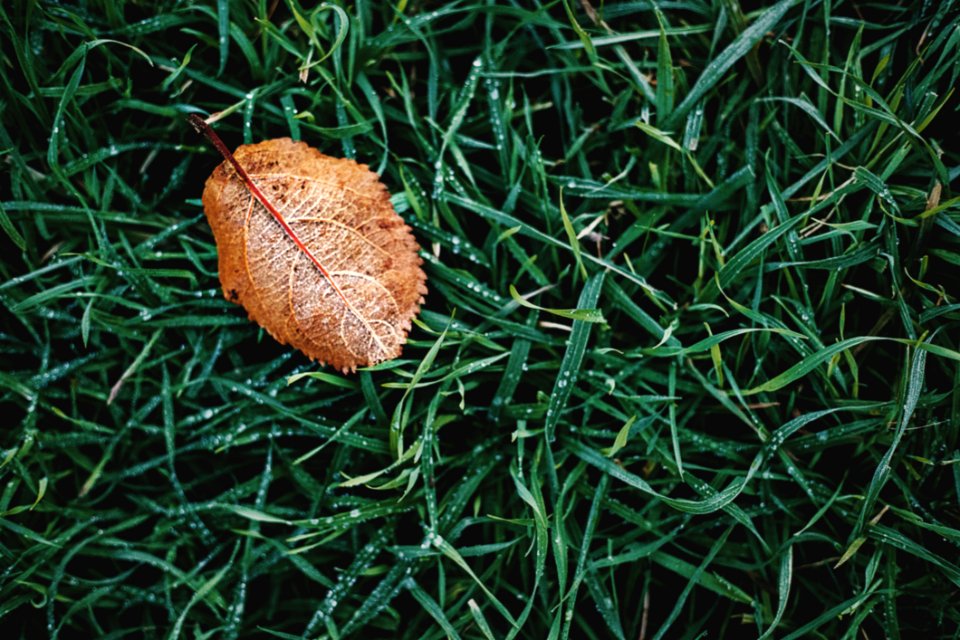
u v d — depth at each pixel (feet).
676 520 1.00
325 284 0.95
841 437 0.99
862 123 0.99
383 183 1.00
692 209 1.00
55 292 0.98
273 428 1.00
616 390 1.00
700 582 0.99
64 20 1.00
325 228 0.95
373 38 0.99
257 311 0.96
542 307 1.00
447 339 0.99
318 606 1.01
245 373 1.01
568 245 1.00
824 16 0.99
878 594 0.98
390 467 0.97
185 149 1.00
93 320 1.01
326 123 1.01
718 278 0.98
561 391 0.98
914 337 0.96
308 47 1.00
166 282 1.01
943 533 0.95
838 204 0.99
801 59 0.97
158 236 1.00
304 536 0.97
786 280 1.01
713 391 0.98
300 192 0.95
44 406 1.00
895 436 0.95
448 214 0.99
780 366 1.01
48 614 0.98
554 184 1.01
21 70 1.00
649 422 0.98
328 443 1.01
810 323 0.98
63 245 1.01
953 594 0.98
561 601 0.96
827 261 0.98
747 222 1.00
